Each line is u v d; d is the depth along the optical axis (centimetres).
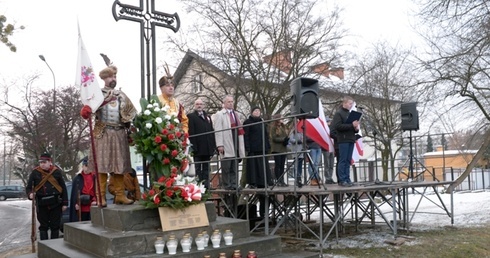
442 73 1485
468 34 1368
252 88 1997
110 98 634
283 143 970
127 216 575
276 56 2011
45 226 871
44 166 877
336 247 840
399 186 884
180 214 590
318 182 795
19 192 5081
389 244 851
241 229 639
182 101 2125
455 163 3114
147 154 635
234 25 1984
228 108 925
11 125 3116
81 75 593
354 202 1034
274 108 2030
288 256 622
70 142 3027
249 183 934
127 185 759
